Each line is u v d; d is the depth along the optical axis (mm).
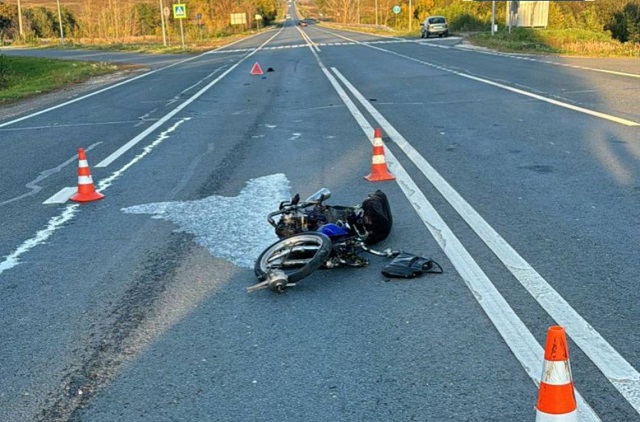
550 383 2898
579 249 6047
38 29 101938
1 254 6707
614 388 3754
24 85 29141
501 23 67688
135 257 6426
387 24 124125
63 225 7645
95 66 36469
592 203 7523
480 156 10312
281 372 4164
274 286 5355
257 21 121375
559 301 4945
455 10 73250
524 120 13531
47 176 10289
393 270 5602
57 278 5957
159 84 25828
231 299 5340
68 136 14188
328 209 6449
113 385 4102
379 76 24734
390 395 3838
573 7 58125
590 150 10398
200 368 4262
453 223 7004
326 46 51031
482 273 5574
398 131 12922
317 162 10445
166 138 13383
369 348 4406
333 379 4047
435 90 19531
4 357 4520
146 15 104188
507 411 3611
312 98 19078
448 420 3562
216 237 6930
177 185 9359
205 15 105625
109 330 4859
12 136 14500
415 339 4492
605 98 16266
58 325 4984
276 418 3672
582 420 3457
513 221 6977
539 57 31859
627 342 4281
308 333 4672
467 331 4555
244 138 13000
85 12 97500
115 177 10047
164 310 5172
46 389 4090
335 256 5793
